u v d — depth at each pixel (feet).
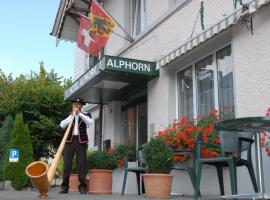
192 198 19.71
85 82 32.63
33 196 20.54
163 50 30.32
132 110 38.42
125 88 35.17
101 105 41.19
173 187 23.80
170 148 21.18
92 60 48.93
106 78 31.19
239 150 16.29
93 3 35.45
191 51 25.91
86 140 24.89
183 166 22.18
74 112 24.17
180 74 29.07
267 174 18.15
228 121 13.75
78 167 24.70
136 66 29.53
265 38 19.98
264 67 19.90
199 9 26.11
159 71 30.32
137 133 36.81
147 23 34.06
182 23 28.07
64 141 21.47
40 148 45.88
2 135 41.45
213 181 20.76
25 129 37.40
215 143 19.92
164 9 31.45
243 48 21.48
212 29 22.38
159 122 29.81
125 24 39.40
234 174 15.40
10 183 35.70
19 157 36.11
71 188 29.14
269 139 17.92
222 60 24.53
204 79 26.32
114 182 28.14
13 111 47.06
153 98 30.99
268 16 19.85
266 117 13.10
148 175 20.36
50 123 44.93
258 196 14.29
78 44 37.81
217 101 24.62
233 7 22.75
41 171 17.56
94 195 22.62
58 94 47.65
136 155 28.84
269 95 19.43
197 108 26.86
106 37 34.96
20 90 48.08
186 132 22.09
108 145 39.93
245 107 21.01
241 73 21.49
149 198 19.79
